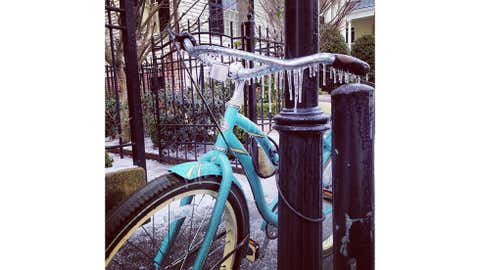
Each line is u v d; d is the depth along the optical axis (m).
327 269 1.40
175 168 1.27
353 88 1.28
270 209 1.46
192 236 1.36
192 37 1.35
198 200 1.34
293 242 1.34
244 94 1.43
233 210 1.39
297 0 1.23
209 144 1.51
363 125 1.30
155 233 1.28
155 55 1.70
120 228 1.17
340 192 1.34
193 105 1.55
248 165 1.42
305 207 1.32
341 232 1.35
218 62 1.27
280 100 1.30
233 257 1.45
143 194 1.19
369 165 1.32
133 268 1.30
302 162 1.29
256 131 1.43
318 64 1.24
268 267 1.47
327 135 1.35
